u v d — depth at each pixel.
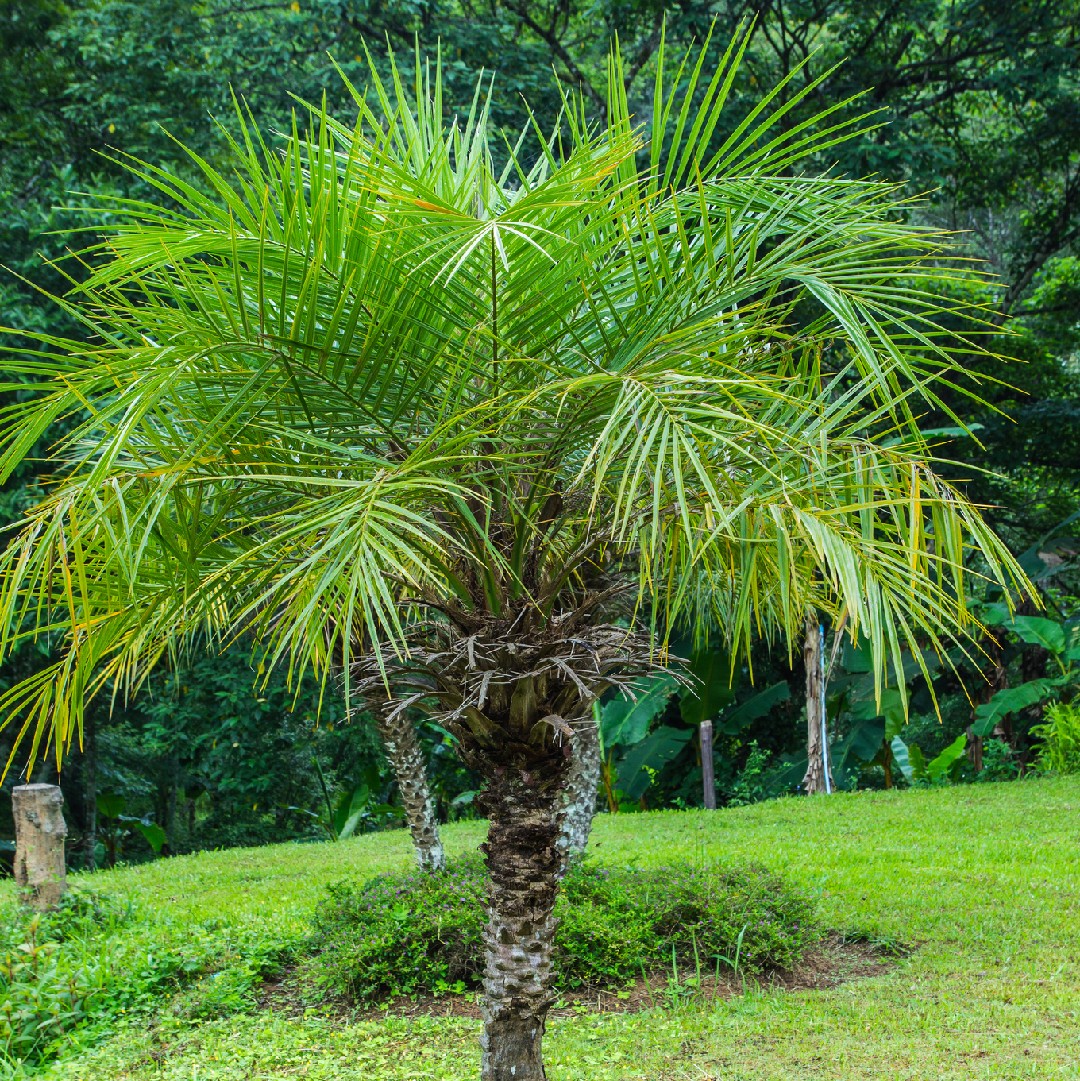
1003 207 18.97
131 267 3.36
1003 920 6.94
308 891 9.17
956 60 15.75
